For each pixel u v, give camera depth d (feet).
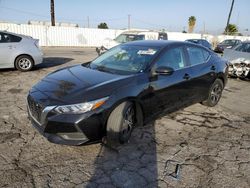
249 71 27.25
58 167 9.51
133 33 39.86
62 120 9.52
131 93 10.87
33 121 10.78
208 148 11.62
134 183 8.80
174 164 10.11
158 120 14.62
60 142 9.77
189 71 14.61
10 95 18.02
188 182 9.02
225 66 18.38
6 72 26.32
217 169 9.93
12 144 10.94
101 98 9.98
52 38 78.54
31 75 25.31
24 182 8.54
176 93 13.74
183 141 12.16
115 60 13.83
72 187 8.46
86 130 9.73
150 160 10.30
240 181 9.23
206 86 16.42
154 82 12.13
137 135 12.49
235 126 14.52
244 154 11.24
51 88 10.76
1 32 25.43
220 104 18.86
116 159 10.25
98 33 86.79
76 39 83.25
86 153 10.57
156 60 12.75
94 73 12.28
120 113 10.47
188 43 15.66
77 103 9.61
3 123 13.04
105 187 8.52
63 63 35.60
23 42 26.71
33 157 10.07
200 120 15.11
